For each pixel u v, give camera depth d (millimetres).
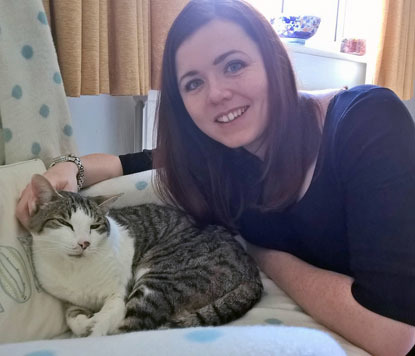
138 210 1247
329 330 858
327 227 949
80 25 1236
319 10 2758
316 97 997
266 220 1084
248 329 644
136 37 1412
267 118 935
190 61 890
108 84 1421
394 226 760
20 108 1051
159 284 982
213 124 943
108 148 1711
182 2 1545
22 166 1008
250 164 1077
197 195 1161
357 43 2570
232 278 1023
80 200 1018
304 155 938
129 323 895
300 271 976
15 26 1040
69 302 960
